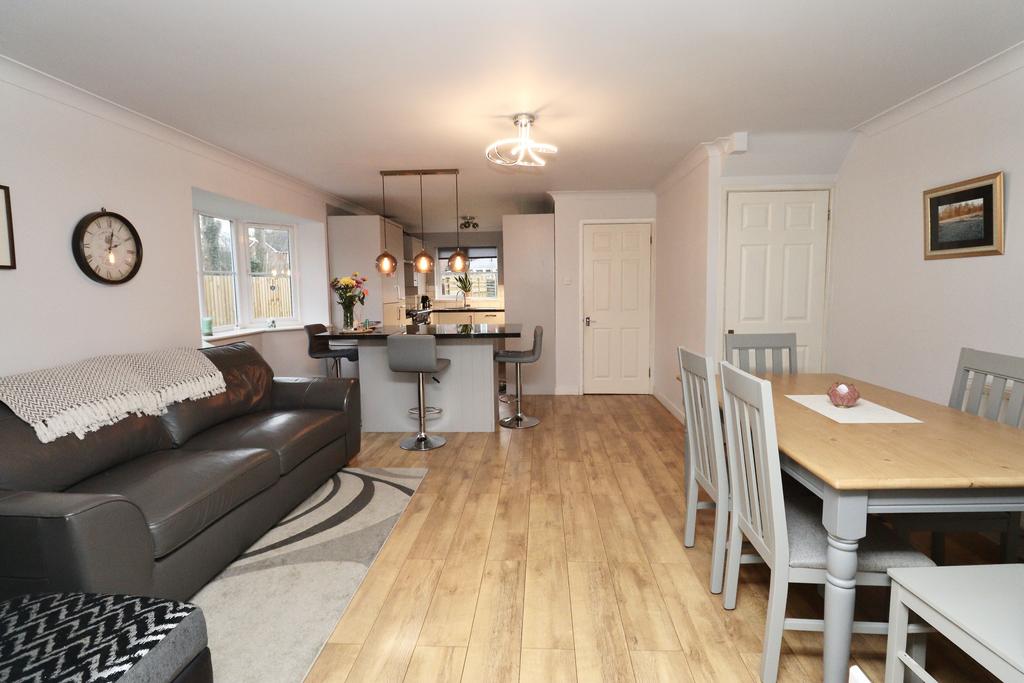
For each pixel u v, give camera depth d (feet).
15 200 7.88
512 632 5.98
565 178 16.40
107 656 3.73
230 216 16.58
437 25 6.73
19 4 6.08
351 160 13.69
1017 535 6.20
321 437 9.96
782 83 8.82
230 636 5.91
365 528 8.56
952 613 3.80
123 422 7.85
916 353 10.03
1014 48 7.54
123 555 5.33
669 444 13.14
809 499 6.03
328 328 18.54
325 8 6.27
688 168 14.17
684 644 5.75
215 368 10.28
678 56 7.73
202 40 7.06
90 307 9.21
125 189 9.95
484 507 9.37
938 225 9.36
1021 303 7.80
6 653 3.76
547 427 14.83
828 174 12.91
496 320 26.96
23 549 4.93
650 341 19.21
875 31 7.03
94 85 8.55
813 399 7.43
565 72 8.26
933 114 9.46
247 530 7.69
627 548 7.88
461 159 13.64
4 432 6.39
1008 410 6.45
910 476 4.46
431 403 14.43
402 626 6.09
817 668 5.37
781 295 13.38
